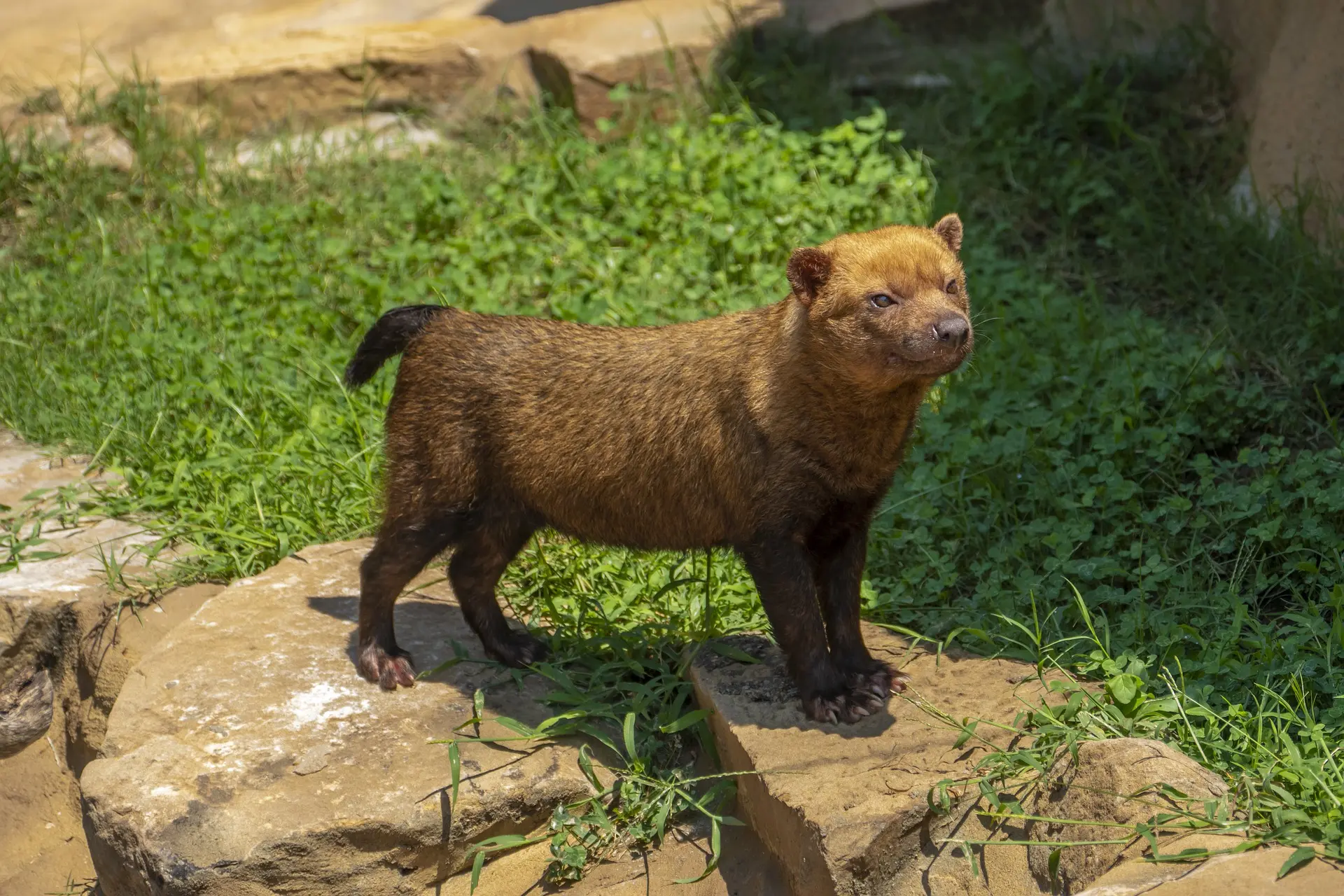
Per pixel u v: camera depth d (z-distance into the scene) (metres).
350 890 4.60
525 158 10.00
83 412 7.63
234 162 10.35
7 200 10.03
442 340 5.34
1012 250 8.45
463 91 10.70
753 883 4.64
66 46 11.90
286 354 7.95
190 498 6.82
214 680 5.27
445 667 5.34
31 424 7.73
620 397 5.01
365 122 10.55
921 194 8.73
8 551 6.59
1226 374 6.98
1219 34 9.09
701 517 4.98
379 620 5.37
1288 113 7.93
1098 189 8.40
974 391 7.02
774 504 4.75
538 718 5.16
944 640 5.54
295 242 9.12
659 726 5.11
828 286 4.57
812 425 4.66
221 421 7.41
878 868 4.25
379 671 5.30
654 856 4.83
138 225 9.80
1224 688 4.96
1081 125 9.09
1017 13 10.09
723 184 8.90
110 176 10.12
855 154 9.01
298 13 12.36
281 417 7.34
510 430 5.15
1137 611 5.44
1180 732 4.53
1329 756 4.18
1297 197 7.56
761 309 4.97
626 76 10.19
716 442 4.84
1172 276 7.80
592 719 5.18
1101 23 9.58
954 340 4.38
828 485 4.75
